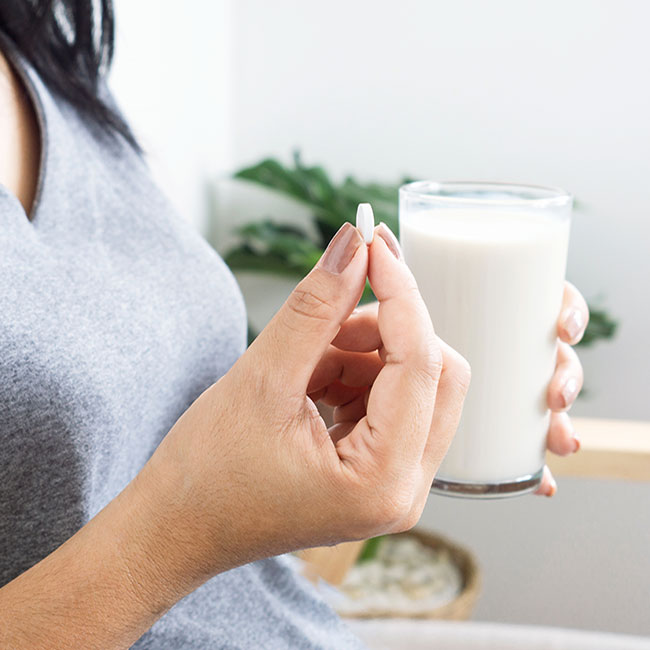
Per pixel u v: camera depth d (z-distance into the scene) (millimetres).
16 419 443
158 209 639
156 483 380
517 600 1656
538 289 534
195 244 642
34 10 589
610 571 1574
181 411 595
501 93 1710
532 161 1729
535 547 1632
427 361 365
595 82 1663
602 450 814
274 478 365
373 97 1763
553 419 625
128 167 648
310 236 1828
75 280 505
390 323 372
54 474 462
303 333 355
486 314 531
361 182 1807
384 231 400
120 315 518
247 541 383
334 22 1738
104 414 479
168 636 532
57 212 541
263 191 1820
